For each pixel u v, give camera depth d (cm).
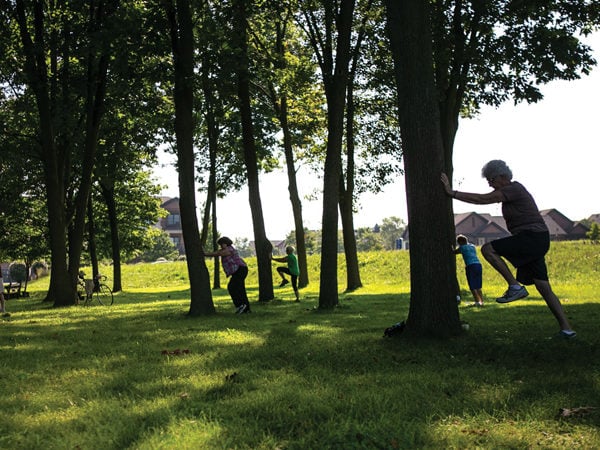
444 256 755
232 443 357
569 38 1566
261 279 1831
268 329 998
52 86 2116
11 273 3625
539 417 398
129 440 370
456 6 1642
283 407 439
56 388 543
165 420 413
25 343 922
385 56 1997
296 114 2736
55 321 1355
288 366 618
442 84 1678
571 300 1572
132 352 766
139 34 1395
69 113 2030
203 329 1034
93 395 506
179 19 1362
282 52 2219
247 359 672
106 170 2522
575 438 353
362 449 337
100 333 1030
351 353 679
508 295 694
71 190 2819
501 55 1583
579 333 789
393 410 424
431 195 753
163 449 347
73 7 1881
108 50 1415
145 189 3828
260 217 1823
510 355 632
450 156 1702
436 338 741
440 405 436
